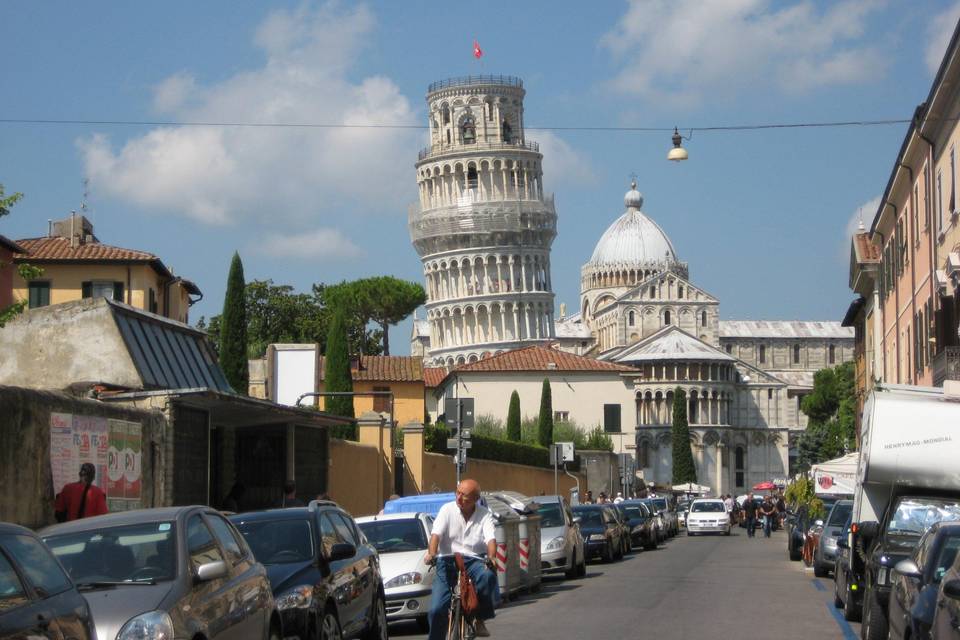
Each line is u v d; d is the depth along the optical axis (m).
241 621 13.05
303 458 38.56
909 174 50.91
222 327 58.66
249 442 37.06
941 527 15.48
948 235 41.34
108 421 24.30
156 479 27.00
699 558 47.53
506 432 98.75
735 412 192.12
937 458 21.48
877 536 20.64
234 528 14.55
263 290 109.81
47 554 10.76
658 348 185.25
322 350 108.44
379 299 136.62
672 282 197.38
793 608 25.50
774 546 60.44
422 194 186.50
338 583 16.58
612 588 31.64
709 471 183.62
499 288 179.50
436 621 15.98
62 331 31.59
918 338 48.91
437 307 183.25
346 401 62.19
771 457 191.75
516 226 179.88
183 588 12.17
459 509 16.25
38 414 21.30
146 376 31.69
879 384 23.89
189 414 29.08
